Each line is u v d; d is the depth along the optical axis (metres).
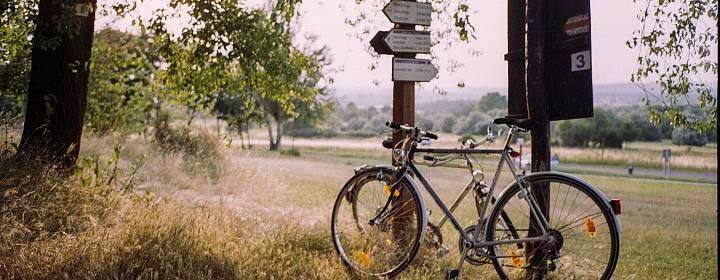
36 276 4.03
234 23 7.02
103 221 5.48
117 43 14.34
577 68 4.65
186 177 10.30
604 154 62.72
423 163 4.94
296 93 7.96
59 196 5.54
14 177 5.59
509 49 5.36
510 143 4.51
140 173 9.52
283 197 9.82
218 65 7.22
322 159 44.81
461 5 5.98
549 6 4.84
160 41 7.33
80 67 7.05
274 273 4.66
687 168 52.50
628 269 6.82
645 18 6.31
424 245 5.19
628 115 105.25
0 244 4.29
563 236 4.38
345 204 5.44
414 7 5.64
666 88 6.32
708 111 6.27
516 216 5.53
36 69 6.96
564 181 4.20
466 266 5.23
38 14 6.91
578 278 4.32
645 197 20.11
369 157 55.44
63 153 6.90
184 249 4.62
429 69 5.65
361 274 4.91
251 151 14.60
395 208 5.05
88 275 4.07
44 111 6.88
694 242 9.41
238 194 9.80
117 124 15.25
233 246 4.99
